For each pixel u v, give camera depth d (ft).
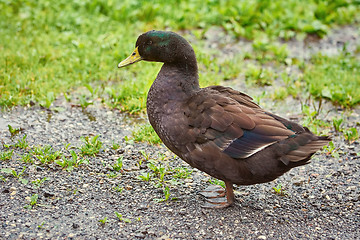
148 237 24.61
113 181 29.55
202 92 27.12
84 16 54.75
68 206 26.84
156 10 56.70
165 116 26.96
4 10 54.75
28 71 43.19
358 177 31.37
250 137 25.05
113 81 44.62
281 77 47.21
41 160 30.66
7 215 25.63
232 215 26.89
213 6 59.16
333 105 41.91
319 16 59.72
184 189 29.37
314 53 52.39
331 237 25.34
